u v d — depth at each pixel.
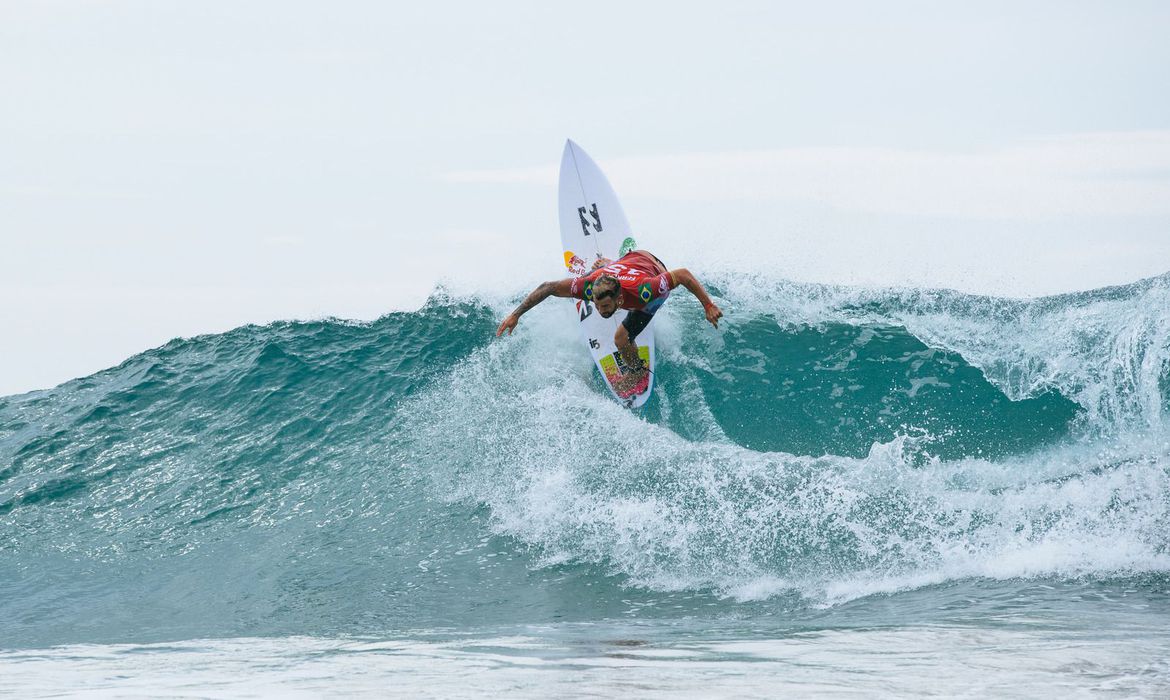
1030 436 33.97
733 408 36.62
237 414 40.44
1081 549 23.62
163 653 20.09
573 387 37.12
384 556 29.91
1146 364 35.16
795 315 40.78
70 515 35.91
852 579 24.12
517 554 28.81
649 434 32.81
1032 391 35.91
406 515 32.31
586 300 36.69
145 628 27.06
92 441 40.22
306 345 43.97
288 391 41.09
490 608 25.28
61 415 42.28
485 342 41.78
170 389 42.81
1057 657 13.90
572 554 28.27
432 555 29.48
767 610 22.77
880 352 38.50
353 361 42.34
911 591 22.70
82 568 32.38
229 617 27.14
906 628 17.89
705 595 24.59
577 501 30.30
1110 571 22.33
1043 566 23.08
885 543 25.59
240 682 14.62
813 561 25.42
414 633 22.69
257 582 29.53
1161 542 23.48
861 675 13.04
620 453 32.00
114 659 19.12
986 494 27.34
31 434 41.12
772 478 29.22
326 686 13.80
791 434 35.47
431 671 15.05
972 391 36.34
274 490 35.66
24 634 27.52
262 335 45.66
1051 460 32.22
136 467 38.31
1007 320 38.97
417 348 42.31
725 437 35.56
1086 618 18.19
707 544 27.09
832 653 15.23
